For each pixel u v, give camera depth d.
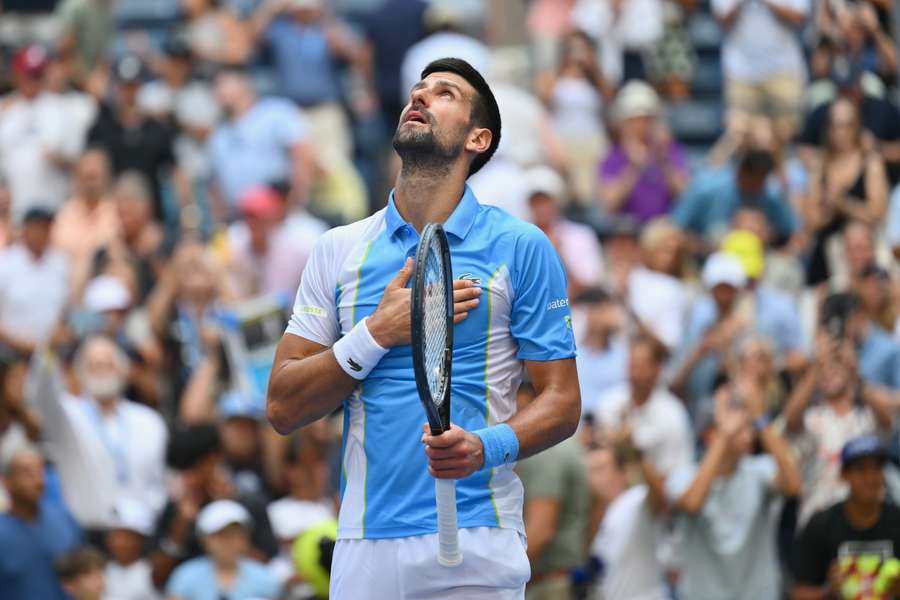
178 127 49.66
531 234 15.12
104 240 44.19
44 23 60.28
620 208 46.03
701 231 41.94
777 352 36.38
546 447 14.83
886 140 43.47
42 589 29.05
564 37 52.69
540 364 14.99
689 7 54.62
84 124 48.94
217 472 30.09
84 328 37.03
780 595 29.00
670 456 32.19
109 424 33.84
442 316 14.14
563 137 49.31
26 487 29.20
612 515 29.16
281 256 41.31
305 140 47.66
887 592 25.64
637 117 46.25
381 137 50.12
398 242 15.11
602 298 36.69
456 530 14.12
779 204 41.22
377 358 14.55
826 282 39.19
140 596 30.48
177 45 51.09
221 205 47.50
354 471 14.93
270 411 15.14
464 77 15.30
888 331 33.91
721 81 54.59
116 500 32.25
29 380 36.34
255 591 28.09
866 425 30.53
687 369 35.25
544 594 25.59
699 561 28.52
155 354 37.78
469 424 14.74
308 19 51.66
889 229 39.34
